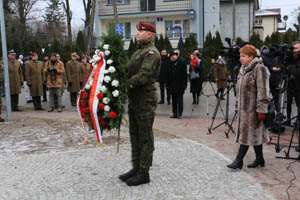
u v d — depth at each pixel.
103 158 5.54
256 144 4.68
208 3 26.31
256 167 5.04
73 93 12.72
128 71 4.26
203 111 10.84
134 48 22.31
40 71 11.50
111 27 4.40
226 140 6.80
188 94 15.92
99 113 4.20
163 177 4.58
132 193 4.04
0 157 5.70
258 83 4.59
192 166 5.05
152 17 27.23
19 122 9.03
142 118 4.19
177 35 26.56
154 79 4.17
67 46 25.92
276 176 4.64
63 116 10.07
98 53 4.35
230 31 34.47
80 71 12.66
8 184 4.40
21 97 16.28
